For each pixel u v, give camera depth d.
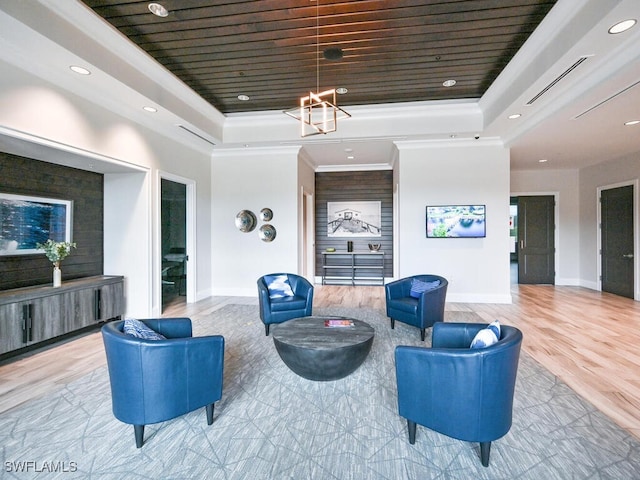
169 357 1.94
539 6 2.84
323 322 3.18
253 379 2.83
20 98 2.96
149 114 4.42
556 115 3.92
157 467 1.79
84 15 2.85
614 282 6.52
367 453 1.90
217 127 5.57
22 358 3.30
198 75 4.16
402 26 3.13
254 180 6.38
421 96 4.82
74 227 4.33
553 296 6.33
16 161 3.63
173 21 3.05
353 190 8.32
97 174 4.70
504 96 4.22
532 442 1.99
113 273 4.78
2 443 1.98
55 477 1.71
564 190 7.55
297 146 6.11
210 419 2.17
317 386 2.71
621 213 6.32
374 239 8.26
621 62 2.90
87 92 3.62
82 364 3.16
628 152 5.86
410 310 3.92
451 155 5.75
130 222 4.71
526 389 2.65
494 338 1.90
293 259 6.29
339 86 4.46
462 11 2.91
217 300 6.05
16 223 3.62
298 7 2.86
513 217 11.58
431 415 1.85
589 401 2.46
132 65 3.61
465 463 1.81
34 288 3.55
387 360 3.23
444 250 5.81
